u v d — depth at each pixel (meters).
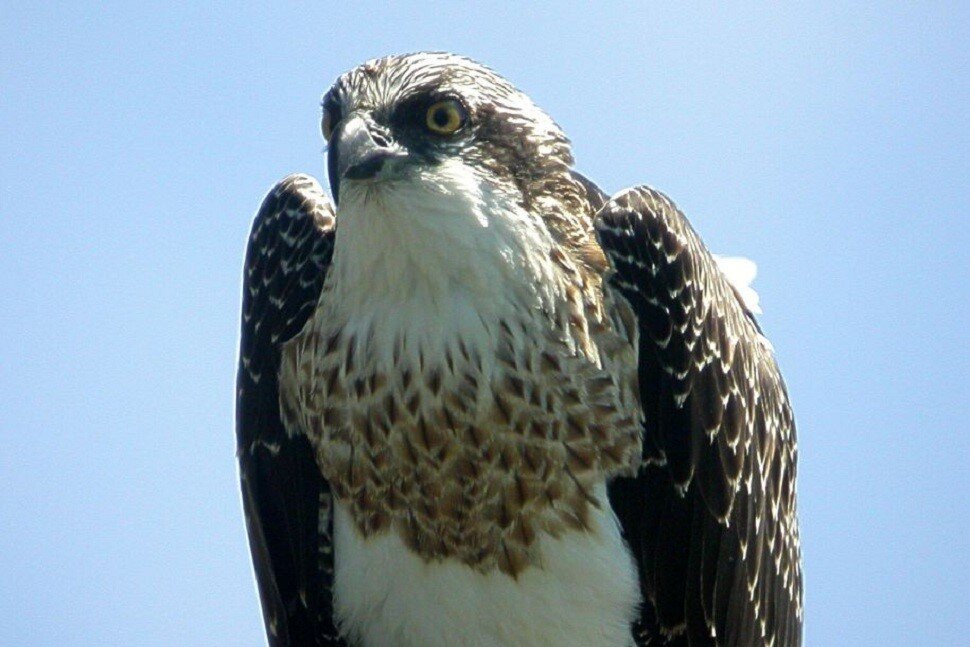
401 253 9.01
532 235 9.25
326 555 9.95
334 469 9.52
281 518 10.18
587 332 9.34
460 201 9.05
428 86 9.30
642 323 9.87
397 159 9.06
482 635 9.41
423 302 9.05
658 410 9.75
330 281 9.59
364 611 9.67
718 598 10.07
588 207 10.02
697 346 10.06
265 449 10.27
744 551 10.32
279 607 10.22
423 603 9.41
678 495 9.76
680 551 9.78
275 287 10.52
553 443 9.12
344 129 9.21
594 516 9.20
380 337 9.14
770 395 11.27
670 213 10.28
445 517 9.21
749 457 10.52
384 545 9.40
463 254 9.00
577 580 9.23
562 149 9.93
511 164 9.51
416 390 9.07
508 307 9.06
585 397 9.26
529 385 9.07
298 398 10.02
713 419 10.09
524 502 9.12
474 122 9.38
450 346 9.02
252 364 10.46
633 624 9.55
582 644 9.42
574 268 9.41
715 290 10.58
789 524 11.50
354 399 9.27
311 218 10.58
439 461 9.12
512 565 9.19
